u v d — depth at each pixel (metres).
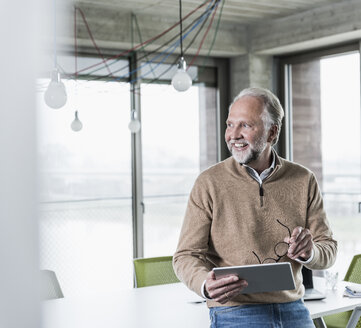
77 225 5.61
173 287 3.53
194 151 6.39
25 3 0.26
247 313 1.71
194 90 6.36
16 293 0.26
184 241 1.81
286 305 1.76
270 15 5.84
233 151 1.80
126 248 5.91
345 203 5.88
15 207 0.26
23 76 0.26
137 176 5.94
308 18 5.64
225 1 5.24
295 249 1.62
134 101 5.92
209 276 1.58
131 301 3.16
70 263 5.58
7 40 0.26
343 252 5.89
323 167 6.11
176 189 6.25
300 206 1.83
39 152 0.27
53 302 3.14
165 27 5.81
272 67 6.48
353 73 5.79
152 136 6.07
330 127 6.03
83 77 5.56
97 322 2.71
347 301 2.98
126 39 5.59
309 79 6.24
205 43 6.06
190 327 2.59
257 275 1.57
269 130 1.86
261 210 1.79
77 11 5.29
